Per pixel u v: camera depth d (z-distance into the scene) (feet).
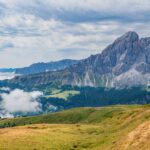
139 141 355.97
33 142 501.56
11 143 488.02
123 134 463.01
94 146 476.54
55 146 489.67
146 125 391.04
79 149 475.72
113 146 403.34
